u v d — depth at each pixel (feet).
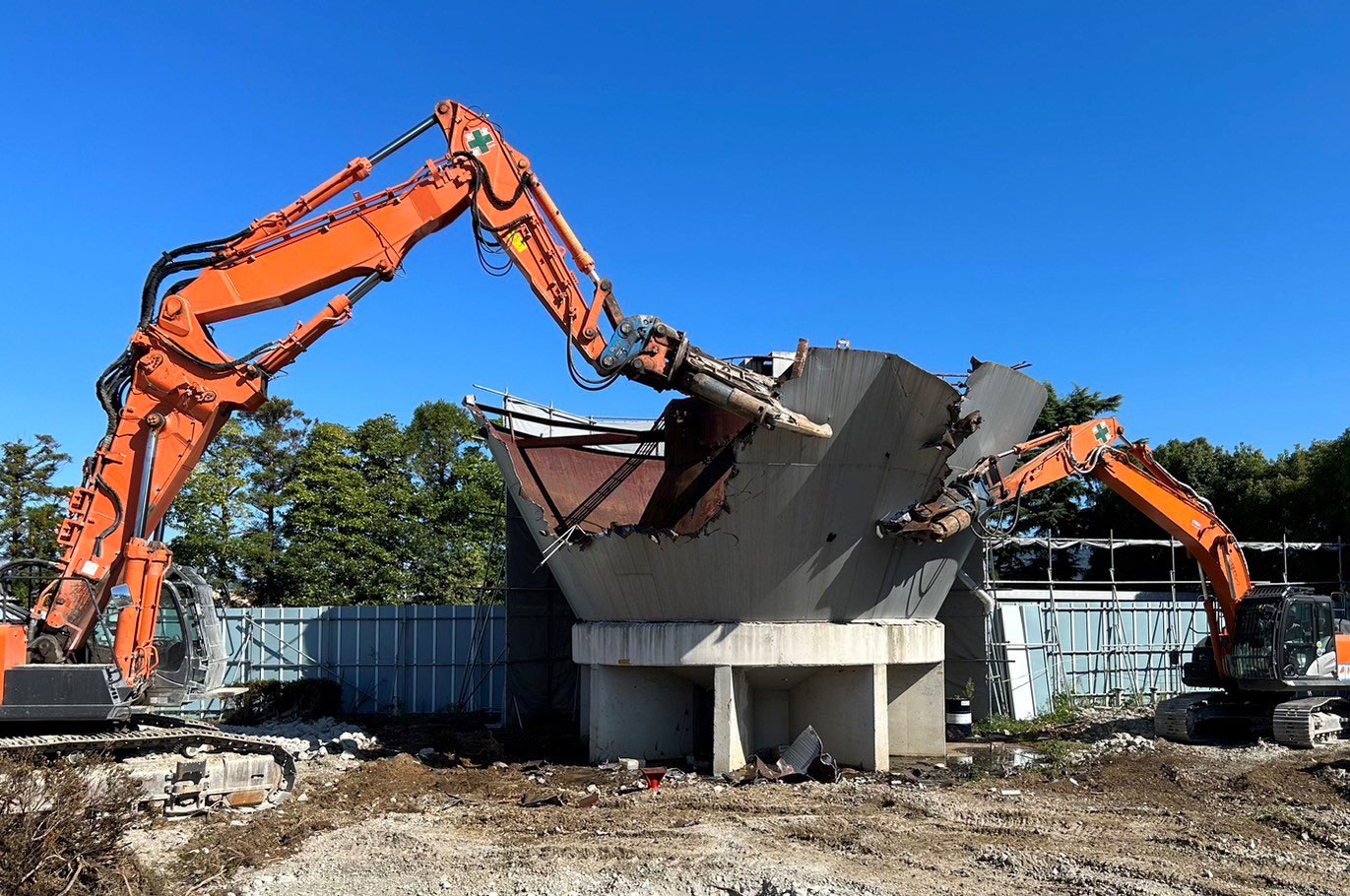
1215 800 47.91
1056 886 32.76
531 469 71.56
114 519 48.11
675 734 61.46
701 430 60.44
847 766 58.29
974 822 42.47
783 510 53.16
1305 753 62.54
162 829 41.34
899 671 62.64
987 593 81.61
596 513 71.97
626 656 58.54
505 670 84.69
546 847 38.29
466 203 53.42
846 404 51.37
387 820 43.86
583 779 55.11
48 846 29.63
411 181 52.75
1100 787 51.42
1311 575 138.10
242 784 46.21
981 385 56.39
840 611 57.57
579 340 52.90
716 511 53.52
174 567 52.80
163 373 48.42
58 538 47.55
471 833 41.16
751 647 55.93
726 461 56.90
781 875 33.53
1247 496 143.74
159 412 48.75
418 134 53.31
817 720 60.18
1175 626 104.83
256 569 138.82
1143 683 100.89
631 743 60.59
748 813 44.88
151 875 33.19
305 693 86.22
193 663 50.80
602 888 32.58
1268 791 49.42
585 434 75.97
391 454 152.66
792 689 61.41
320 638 93.81
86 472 48.39
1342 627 74.84
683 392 51.75
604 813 44.96
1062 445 65.31
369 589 137.08
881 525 55.16
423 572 143.23
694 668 57.16
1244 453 153.48
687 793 49.88
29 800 30.53
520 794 50.93
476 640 93.91
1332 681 68.95
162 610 51.29
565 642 83.15
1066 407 152.05
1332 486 131.13
